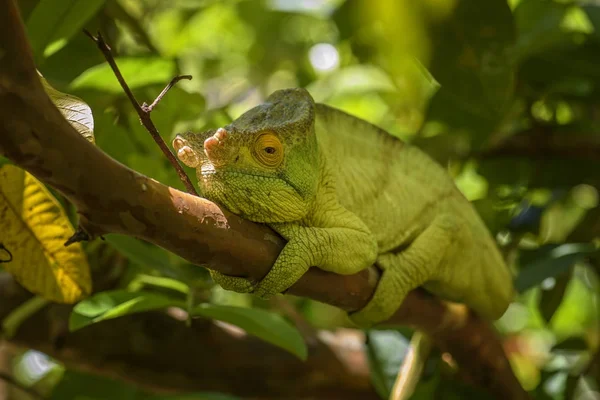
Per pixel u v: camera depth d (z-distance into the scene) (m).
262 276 1.76
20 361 2.38
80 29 1.95
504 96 2.06
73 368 2.05
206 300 1.96
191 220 1.71
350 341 2.11
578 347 2.11
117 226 1.69
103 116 1.92
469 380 2.01
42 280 1.88
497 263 1.96
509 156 2.17
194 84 2.53
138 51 2.12
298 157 1.78
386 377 2.02
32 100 1.64
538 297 2.15
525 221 2.14
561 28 2.13
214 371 2.05
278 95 1.81
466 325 1.96
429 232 1.91
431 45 2.03
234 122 1.79
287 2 2.45
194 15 2.51
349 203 1.87
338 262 1.80
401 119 2.23
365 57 2.17
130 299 1.86
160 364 2.04
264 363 2.06
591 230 2.12
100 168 1.67
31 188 1.84
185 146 1.78
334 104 2.33
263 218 1.77
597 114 2.19
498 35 2.02
